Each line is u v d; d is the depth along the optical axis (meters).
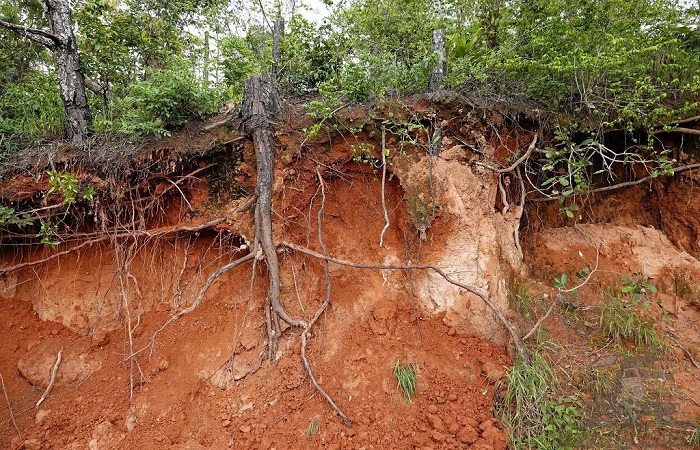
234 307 4.54
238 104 4.68
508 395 3.53
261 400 3.91
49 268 4.82
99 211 4.53
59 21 4.76
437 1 6.40
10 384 4.31
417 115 4.26
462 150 4.43
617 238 4.82
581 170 4.68
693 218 4.64
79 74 4.90
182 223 4.55
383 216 4.49
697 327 4.10
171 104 4.38
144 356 4.41
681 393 3.54
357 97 4.68
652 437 3.28
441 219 4.25
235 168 4.41
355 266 4.05
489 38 5.69
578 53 4.21
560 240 4.92
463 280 4.21
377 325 4.18
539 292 4.39
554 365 3.78
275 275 4.14
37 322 4.78
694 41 5.04
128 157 4.44
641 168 4.93
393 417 3.54
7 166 4.51
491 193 4.56
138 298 4.76
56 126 5.03
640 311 4.19
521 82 4.74
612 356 3.84
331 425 3.54
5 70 6.13
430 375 3.81
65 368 4.39
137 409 3.94
